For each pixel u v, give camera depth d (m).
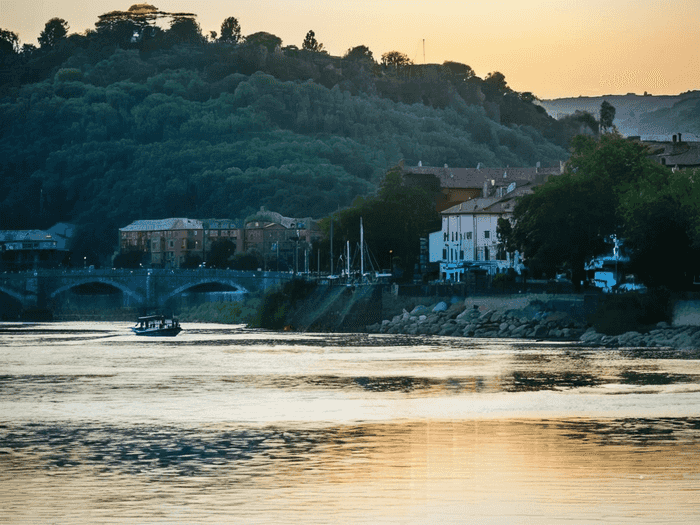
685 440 126.75
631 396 166.00
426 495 99.62
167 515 92.81
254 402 168.00
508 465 113.00
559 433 132.75
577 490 101.06
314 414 152.88
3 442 130.25
